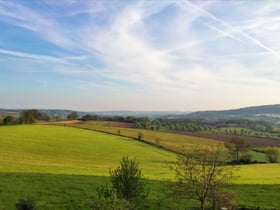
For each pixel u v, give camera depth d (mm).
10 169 52625
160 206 32188
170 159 81000
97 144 93000
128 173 23562
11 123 134625
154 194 36125
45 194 36156
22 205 25344
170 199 34312
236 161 86625
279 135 136875
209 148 23953
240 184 46156
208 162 22859
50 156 71812
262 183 48406
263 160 87875
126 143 99812
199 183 22484
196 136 121812
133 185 23359
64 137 100125
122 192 23016
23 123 138375
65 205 32500
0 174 46375
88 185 40875
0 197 34125
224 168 23422
